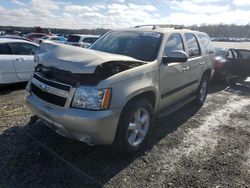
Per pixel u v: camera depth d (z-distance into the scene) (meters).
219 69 9.29
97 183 3.05
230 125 5.17
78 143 3.95
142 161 3.59
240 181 3.23
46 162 3.41
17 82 7.39
